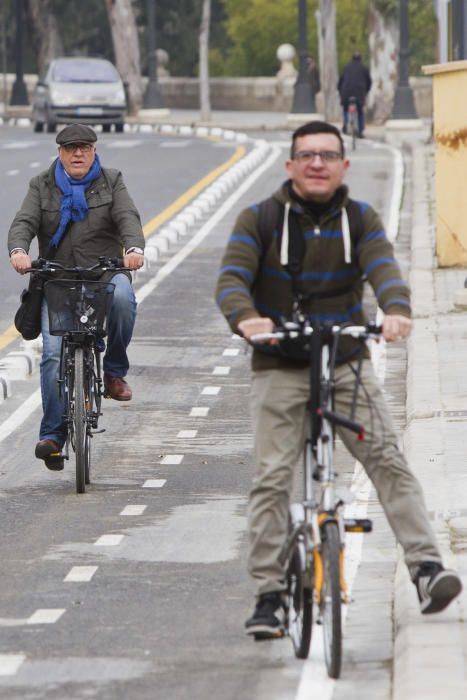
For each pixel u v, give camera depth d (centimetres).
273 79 19050
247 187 9031
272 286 1930
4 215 7575
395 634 2012
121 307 2938
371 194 8362
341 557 1820
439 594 1897
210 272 6031
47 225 2950
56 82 13750
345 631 2044
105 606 2186
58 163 2961
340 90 13062
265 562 1942
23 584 2303
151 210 7875
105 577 2336
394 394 3797
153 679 1872
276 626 1931
